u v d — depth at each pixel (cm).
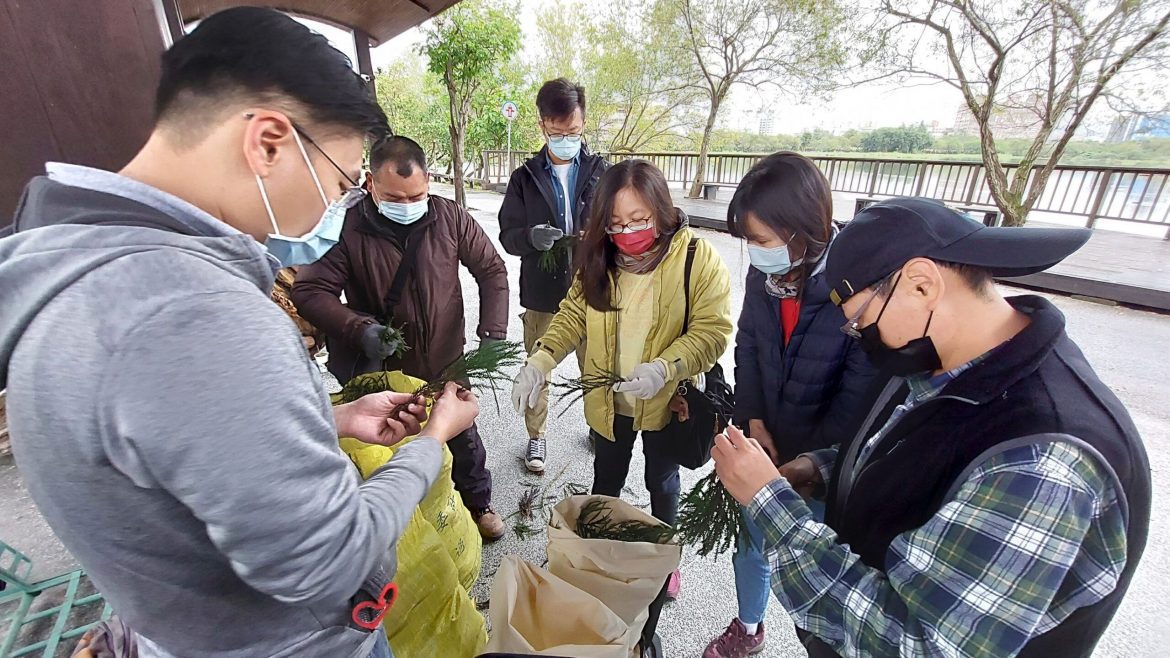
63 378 48
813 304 145
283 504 54
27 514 250
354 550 65
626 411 200
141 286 50
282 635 71
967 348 83
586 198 294
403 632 131
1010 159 937
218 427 50
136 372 48
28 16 122
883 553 92
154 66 138
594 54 1530
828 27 1064
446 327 232
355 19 400
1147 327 504
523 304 309
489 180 1630
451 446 231
